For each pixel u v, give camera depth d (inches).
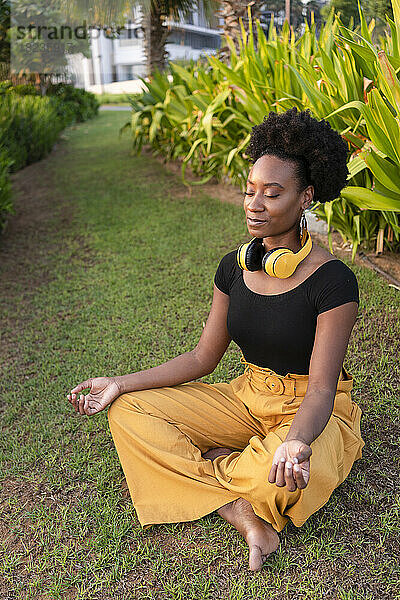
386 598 74.2
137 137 341.7
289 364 82.6
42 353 149.9
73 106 607.8
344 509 88.2
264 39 197.6
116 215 248.8
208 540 84.9
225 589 77.4
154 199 261.9
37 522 92.5
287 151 77.4
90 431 114.2
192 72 286.2
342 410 87.1
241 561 81.2
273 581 77.7
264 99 191.8
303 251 79.7
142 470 87.8
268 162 77.5
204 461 86.7
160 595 77.4
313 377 77.0
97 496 96.2
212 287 173.6
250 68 198.4
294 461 68.8
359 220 163.8
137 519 90.1
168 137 303.6
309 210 172.4
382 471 95.4
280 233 79.5
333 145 78.5
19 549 87.7
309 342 80.0
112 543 85.7
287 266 78.0
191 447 87.6
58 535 89.0
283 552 81.6
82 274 197.0
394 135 132.3
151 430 86.0
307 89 153.7
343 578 77.5
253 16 259.4
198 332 149.3
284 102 174.1
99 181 307.7
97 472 101.3
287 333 80.0
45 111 449.1
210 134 214.5
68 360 144.5
